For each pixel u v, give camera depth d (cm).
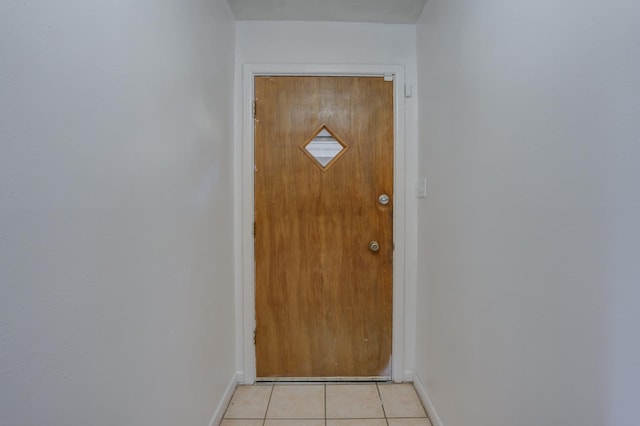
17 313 54
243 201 188
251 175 189
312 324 193
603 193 62
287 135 190
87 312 69
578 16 68
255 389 186
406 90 190
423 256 175
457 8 130
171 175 107
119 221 80
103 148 74
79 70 66
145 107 91
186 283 119
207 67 142
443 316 145
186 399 120
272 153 190
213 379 151
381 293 193
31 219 57
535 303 82
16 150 54
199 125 132
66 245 64
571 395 71
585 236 67
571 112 70
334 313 193
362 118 191
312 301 192
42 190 59
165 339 103
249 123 188
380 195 191
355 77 190
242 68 188
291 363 193
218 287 158
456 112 131
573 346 70
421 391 176
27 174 56
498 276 100
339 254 192
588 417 66
